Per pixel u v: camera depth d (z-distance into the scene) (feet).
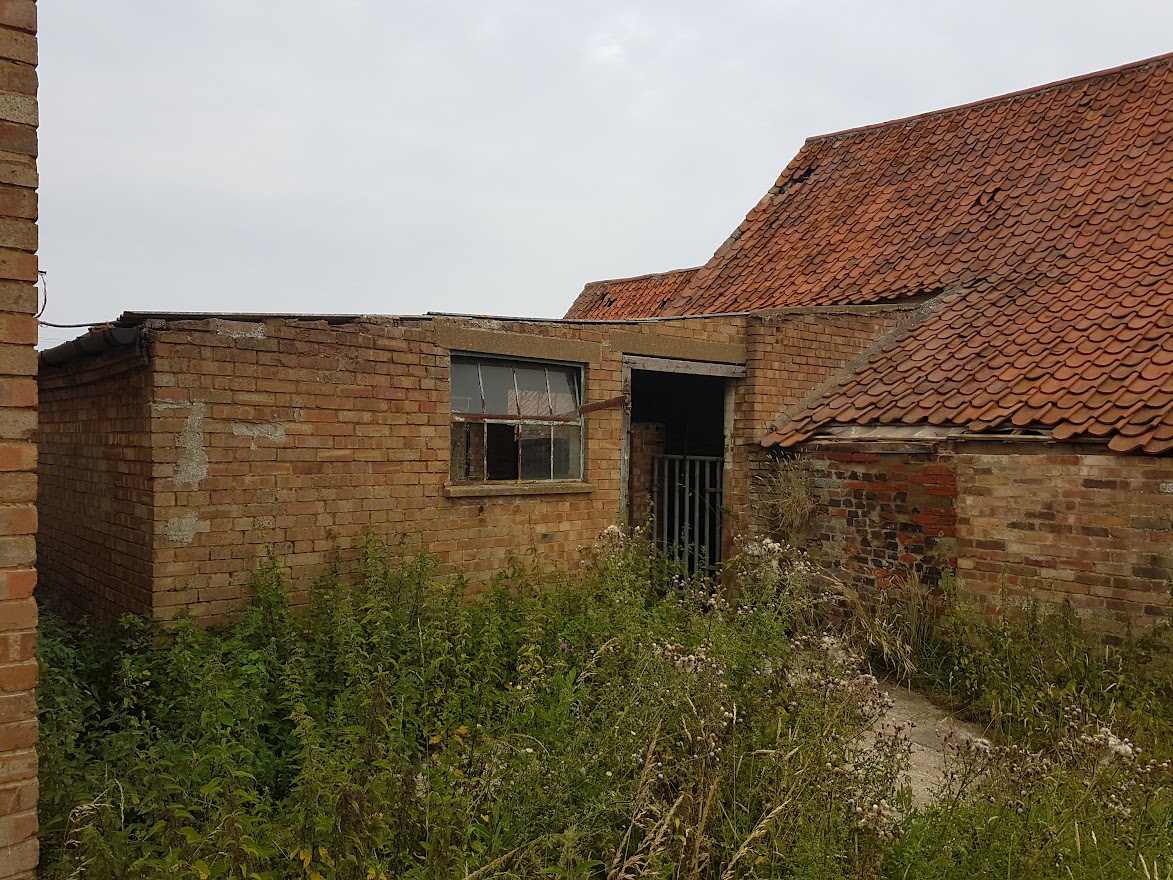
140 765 12.23
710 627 18.70
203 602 18.17
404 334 21.39
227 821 10.23
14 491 8.16
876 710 16.94
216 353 18.30
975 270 33.04
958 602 24.16
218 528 18.39
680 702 14.42
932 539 25.50
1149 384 22.63
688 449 36.50
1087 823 12.39
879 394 28.71
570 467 25.85
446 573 22.45
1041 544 22.90
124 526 19.11
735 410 30.42
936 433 25.72
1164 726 17.22
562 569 25.09
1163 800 13.85
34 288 8.30
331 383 20.08
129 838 11.36
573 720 14.44
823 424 28.96
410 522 21.66
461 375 23.26
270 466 19.15
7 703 8.09
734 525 30.12
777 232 43.57
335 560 20.17
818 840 11.55
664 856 11.52
